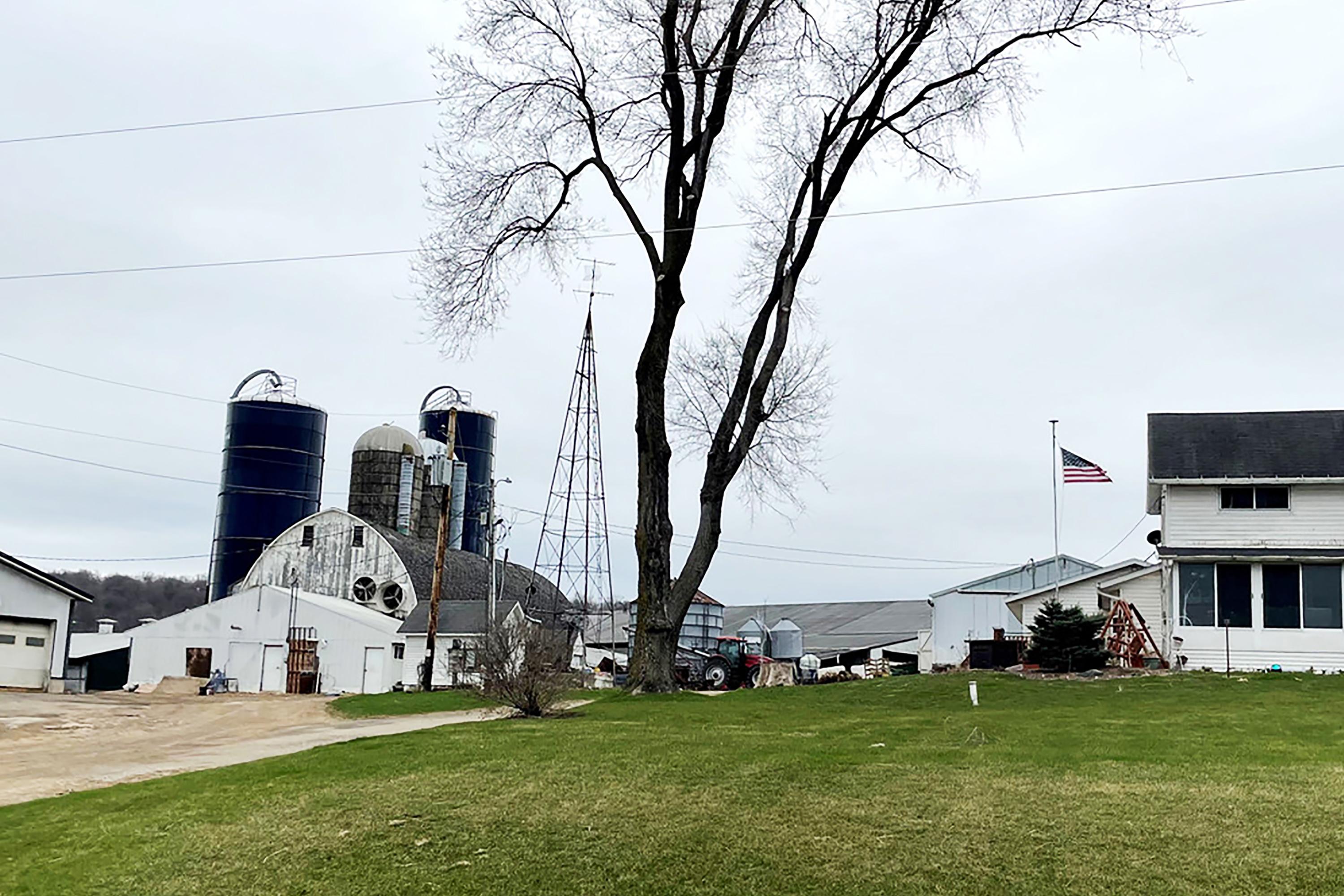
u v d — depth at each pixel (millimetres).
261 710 32562
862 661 73312
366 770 14539
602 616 65312
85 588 108250
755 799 11633
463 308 28141
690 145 26828
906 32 26812
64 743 23125
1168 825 10148
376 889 9375
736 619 96500
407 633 52312
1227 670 30766
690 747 15523
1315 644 31172
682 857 9750
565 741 16672
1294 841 9555
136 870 10281
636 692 26531
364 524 58938
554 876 9445
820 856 9625
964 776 12602
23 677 43031
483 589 63062
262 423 61531
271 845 10773
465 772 13867
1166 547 33188
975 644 42531
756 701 25312
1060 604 34312
